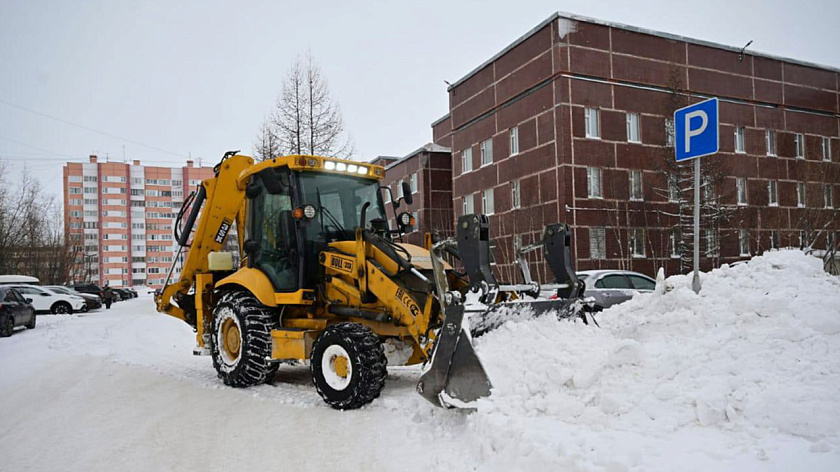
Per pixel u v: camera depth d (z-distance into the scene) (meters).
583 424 4.05
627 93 25.56
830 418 3.43
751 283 5.44
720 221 26.75
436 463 4.16
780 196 29.58
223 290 8.14
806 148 30.59
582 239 24.30
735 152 28.45
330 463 4.34
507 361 4.85
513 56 27.00
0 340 14.79
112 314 25.94
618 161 25.20
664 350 4.72
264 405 6.31
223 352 7.59
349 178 7.58
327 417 5.65
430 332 5.67
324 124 16.75
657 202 26.00
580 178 24.44
